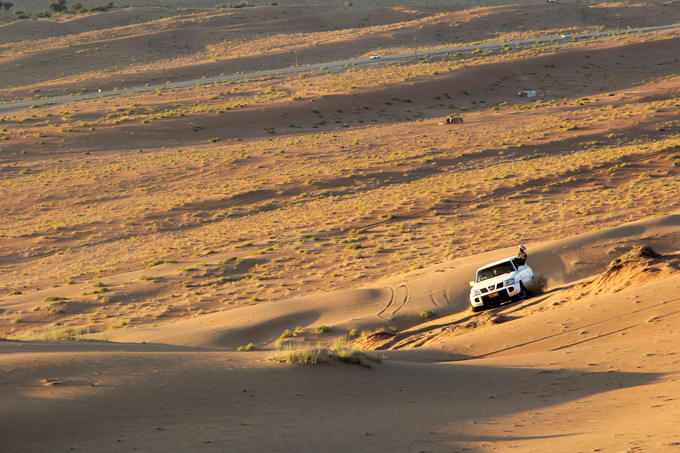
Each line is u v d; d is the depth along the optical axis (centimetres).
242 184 8838
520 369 1440
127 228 7262
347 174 9000
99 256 6300
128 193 8694
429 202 7388
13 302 4744
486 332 2136
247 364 1249
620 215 5869
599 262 3784
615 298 2066
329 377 1209
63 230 7231
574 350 1608
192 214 7712
